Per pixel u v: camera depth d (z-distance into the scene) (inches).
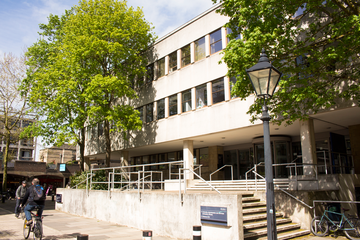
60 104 811.4
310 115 518.0
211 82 700.7
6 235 406.9
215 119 674.8
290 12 394.9
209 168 892.6
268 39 375.6
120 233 435.2
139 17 844.6
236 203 324.2
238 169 852.0
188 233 378.9
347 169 610.2
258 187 526.0
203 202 362.9
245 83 397.7
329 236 391.9
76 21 804.0
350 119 554.3
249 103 608.4
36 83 856.3
